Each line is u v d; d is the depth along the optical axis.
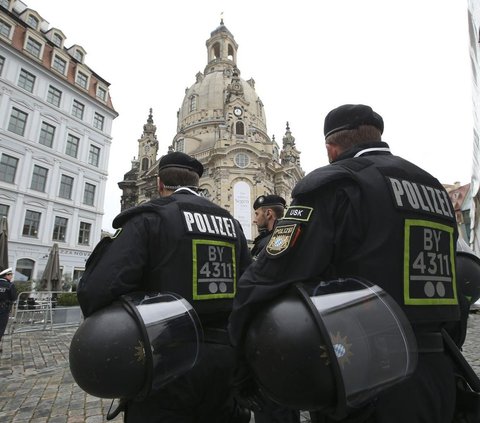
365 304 1.27
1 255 14.35
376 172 1.53
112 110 32.44
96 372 1.62
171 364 1.74
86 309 1.85
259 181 44.56
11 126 25.02
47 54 28.09
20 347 8.98
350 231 1.42
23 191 24.89
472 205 15.40
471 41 13.59
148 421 1.90
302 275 1.33
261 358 1.28
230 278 2.37
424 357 1.43
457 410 1.61
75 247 27.77
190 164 2.71
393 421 1.28
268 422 2.44
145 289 2.12
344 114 1.84
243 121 50.81
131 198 59.81
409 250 1.42
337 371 1.11
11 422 4.05
